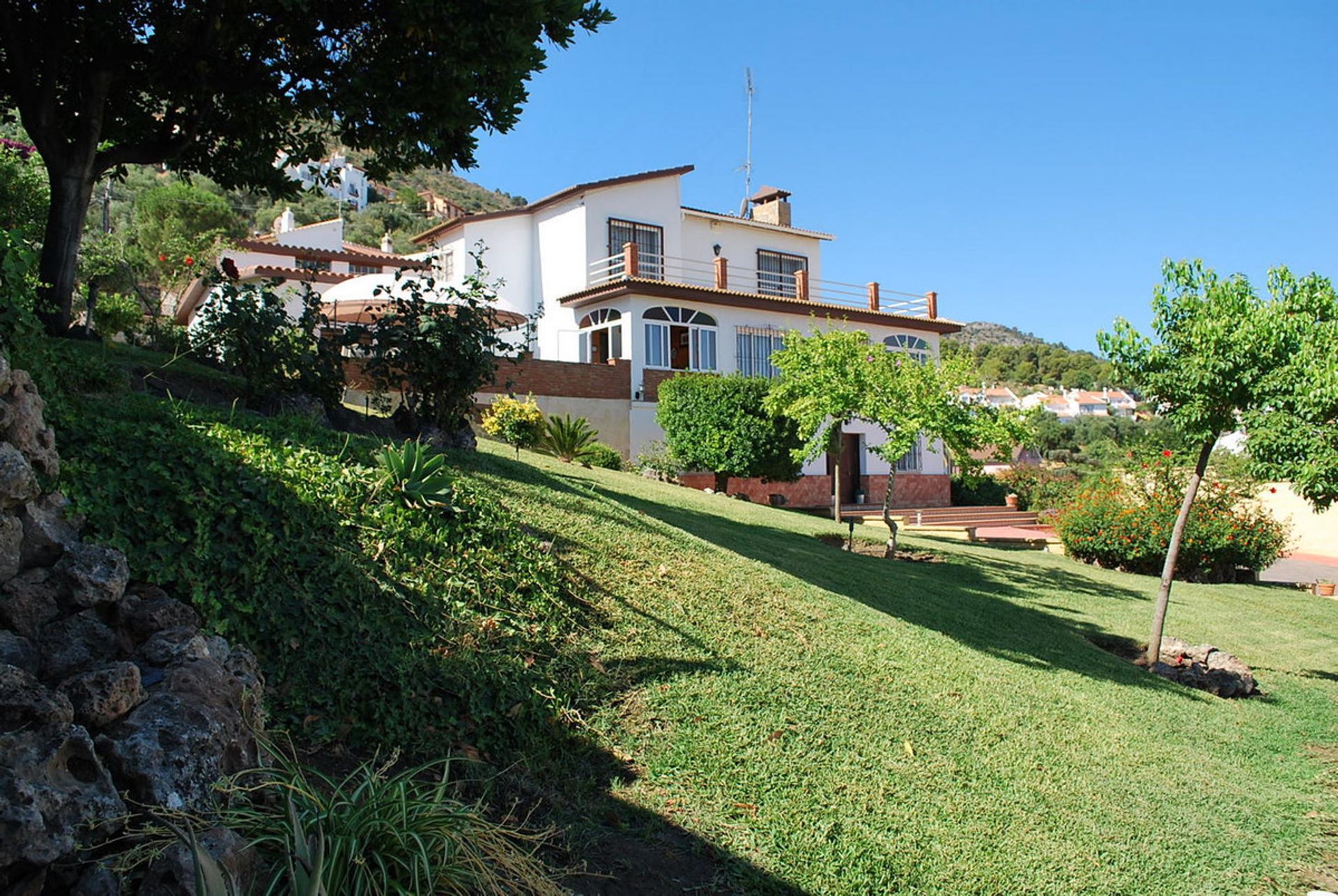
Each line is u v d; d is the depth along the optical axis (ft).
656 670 18.75
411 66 29.76
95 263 69.97
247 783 9.96
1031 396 371.76
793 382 52.85
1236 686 31.99
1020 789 18.10
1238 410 31.19
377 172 34.71
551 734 15.43
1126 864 16.12
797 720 18.28
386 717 13.82
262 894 8.79
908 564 46.60
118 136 35.83
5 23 27.86
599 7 31.83
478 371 31.73
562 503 28.40
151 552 13.53
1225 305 30.53
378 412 35.96
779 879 13.15
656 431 83.66
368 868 9.04
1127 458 68.23
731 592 25.22
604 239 94.89
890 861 14.30
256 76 31.17
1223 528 59.06
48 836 7.62
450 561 18.95
